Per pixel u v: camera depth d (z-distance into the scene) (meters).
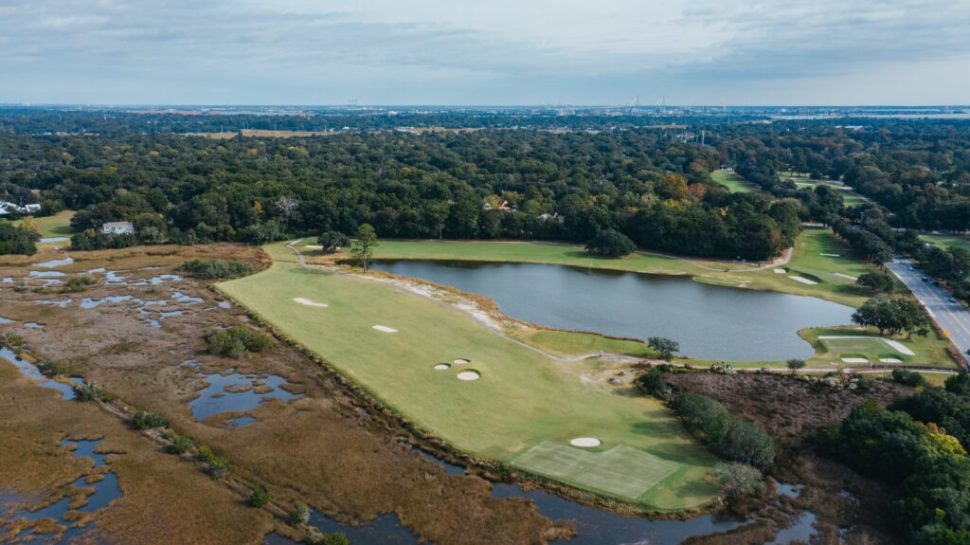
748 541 48.75
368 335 92.00
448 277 132.12
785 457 61.53
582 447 62.00
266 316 99.56
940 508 48.38
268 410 69.00
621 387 76.56
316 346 87.50
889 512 52.38
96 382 75.31
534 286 125.69
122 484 54.53
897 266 138.88
